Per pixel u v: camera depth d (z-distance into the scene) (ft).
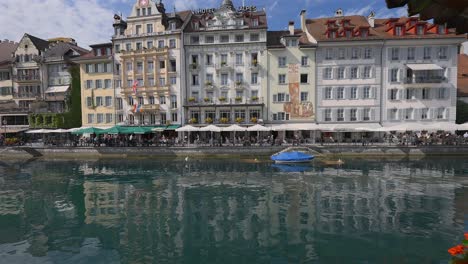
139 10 156.66
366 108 141.38
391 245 37.81
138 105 152.76
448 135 120.88
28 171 94.48
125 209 54.34
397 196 60.03
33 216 50.83
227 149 116.98
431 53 137.39
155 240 40.65
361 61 140.15
